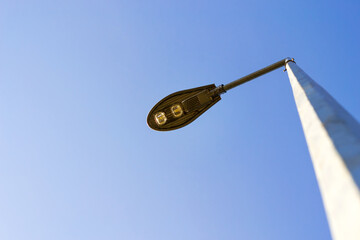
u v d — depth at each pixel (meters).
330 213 1.24
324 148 1.55
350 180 1.17
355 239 0.99
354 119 1.80
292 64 5.31
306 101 2.43
